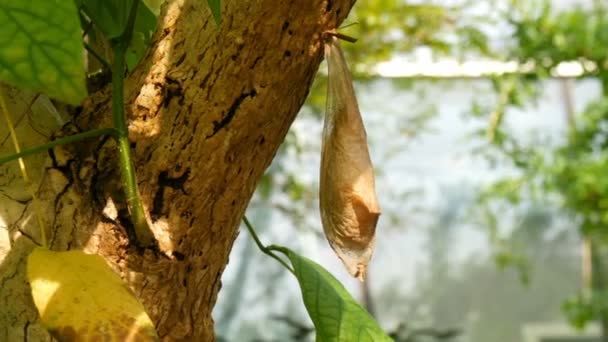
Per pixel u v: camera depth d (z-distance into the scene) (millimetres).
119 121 542
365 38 1577
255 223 2398
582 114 1943
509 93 1766
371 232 554
